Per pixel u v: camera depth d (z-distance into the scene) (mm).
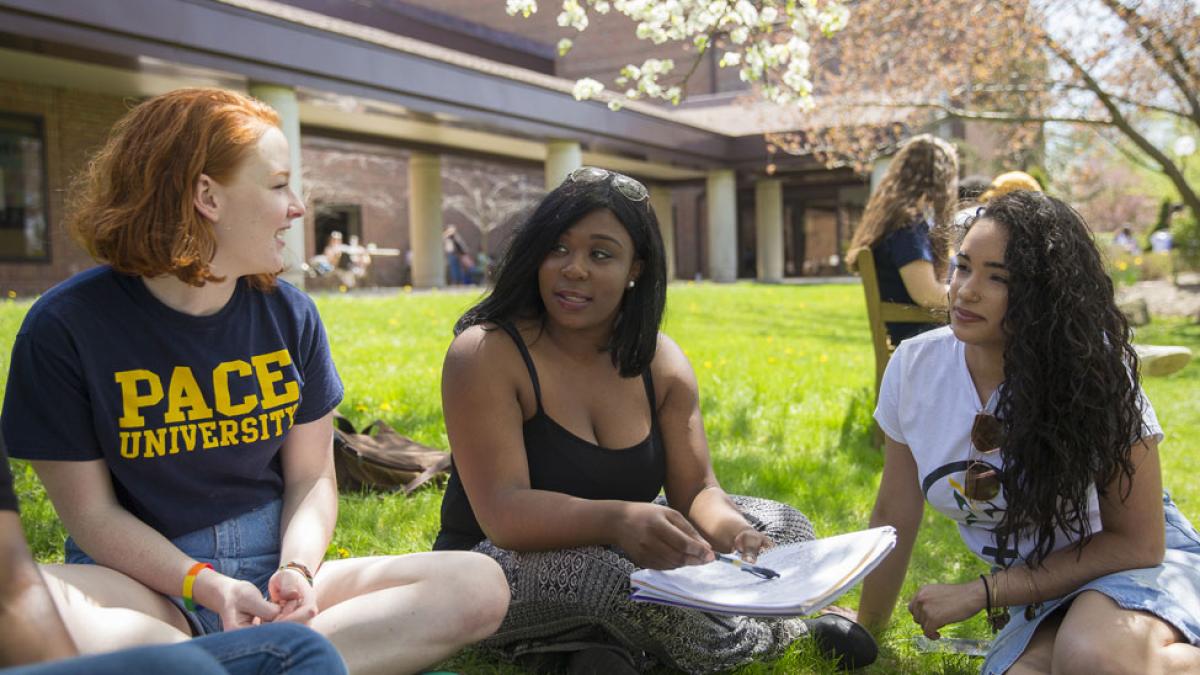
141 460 1969
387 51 14492
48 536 3379
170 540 2049
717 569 2102
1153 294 17516
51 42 10617
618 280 2312
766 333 11664
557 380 2396
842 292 19453
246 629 1419
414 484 4066
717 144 24000
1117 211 38219
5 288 14039
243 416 2062
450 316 11656
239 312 2076
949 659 2617
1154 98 13656
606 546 2371
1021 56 12648
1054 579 2215
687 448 2525
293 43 13062
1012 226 2182
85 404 1916
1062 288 2129
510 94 17078
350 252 25641
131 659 1104
